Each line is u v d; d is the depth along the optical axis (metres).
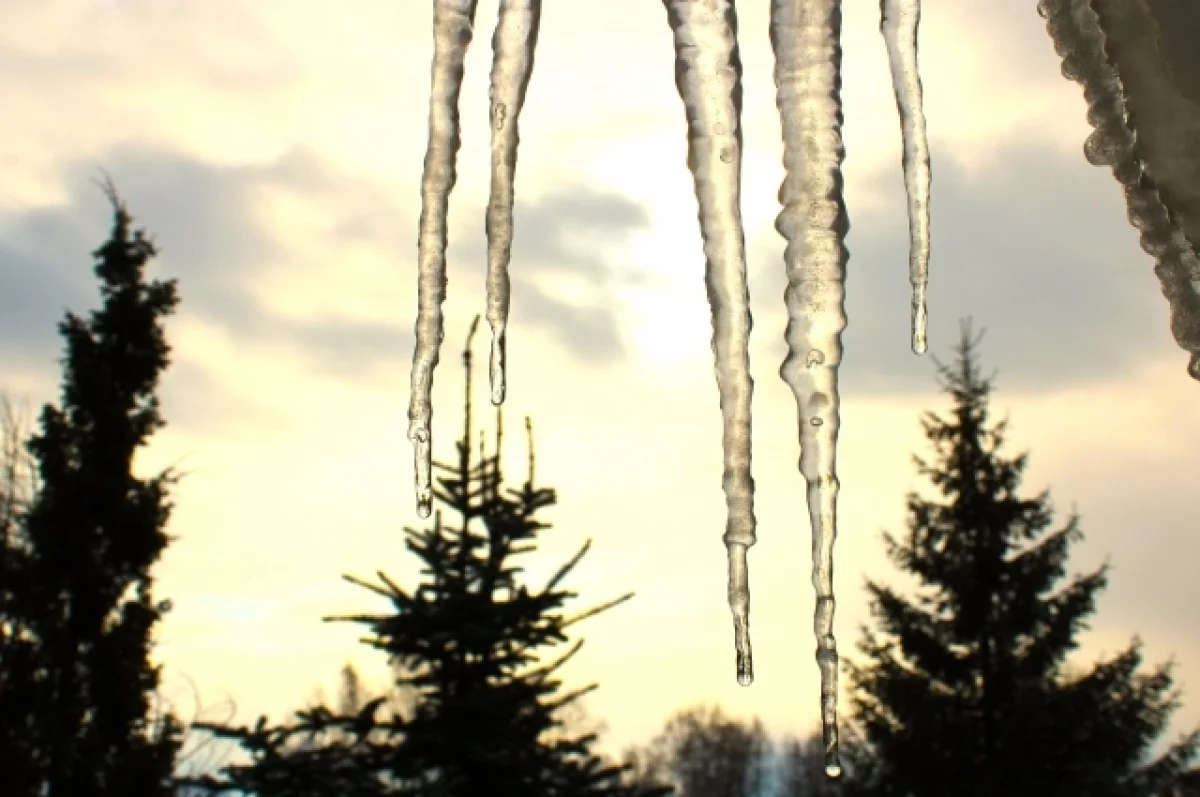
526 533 9.74
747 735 65.69
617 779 9.90
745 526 2.54
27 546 21.02
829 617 2.44
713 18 2.39
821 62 2.38
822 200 2.40
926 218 2.49
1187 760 17.94
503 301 2.72
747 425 2.54
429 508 2.85
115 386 21.84
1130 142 1.71
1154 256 1.72
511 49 2.68
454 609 9.39
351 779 9.04
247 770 9.03
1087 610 18.39
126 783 19.30
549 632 9.52
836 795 18.55
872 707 18.64
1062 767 17.09
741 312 2.49
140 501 21.23
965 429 18.91
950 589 18.52
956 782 17.59
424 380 2.86
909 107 2.49
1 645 20.30
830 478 2.43
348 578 9.46
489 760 8.93
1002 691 17.89
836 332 2.41
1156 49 1.61
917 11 2.48
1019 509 18.56
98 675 20.27
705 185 2.43
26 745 19.69
